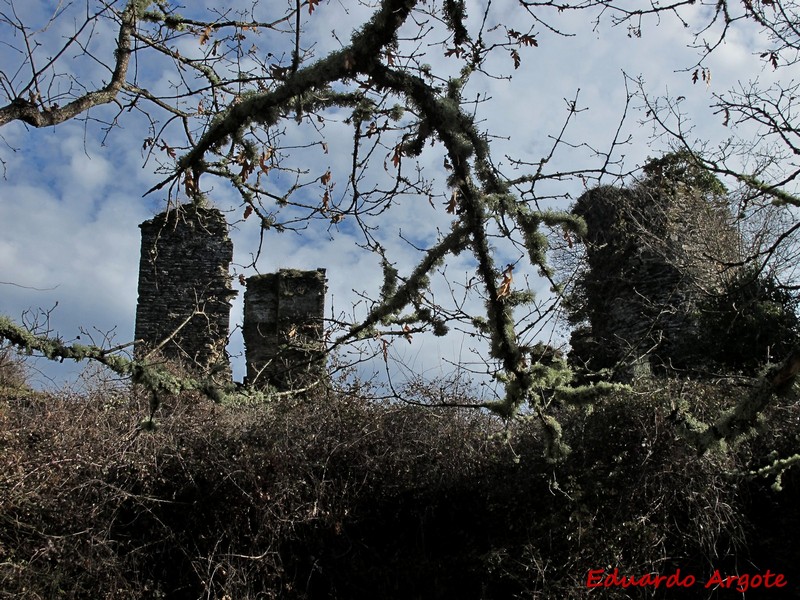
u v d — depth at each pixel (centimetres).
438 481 929
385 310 432
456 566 861
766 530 859
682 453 837
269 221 519
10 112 438
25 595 773
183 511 879
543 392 496
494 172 402
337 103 437
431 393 977
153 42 548
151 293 1714
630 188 1400
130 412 955
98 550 819
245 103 404
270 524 858
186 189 446
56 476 860
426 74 431
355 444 933
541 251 408
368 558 894
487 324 462
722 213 1226
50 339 414
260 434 926
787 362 395
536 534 852
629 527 827
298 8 405
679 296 1310
